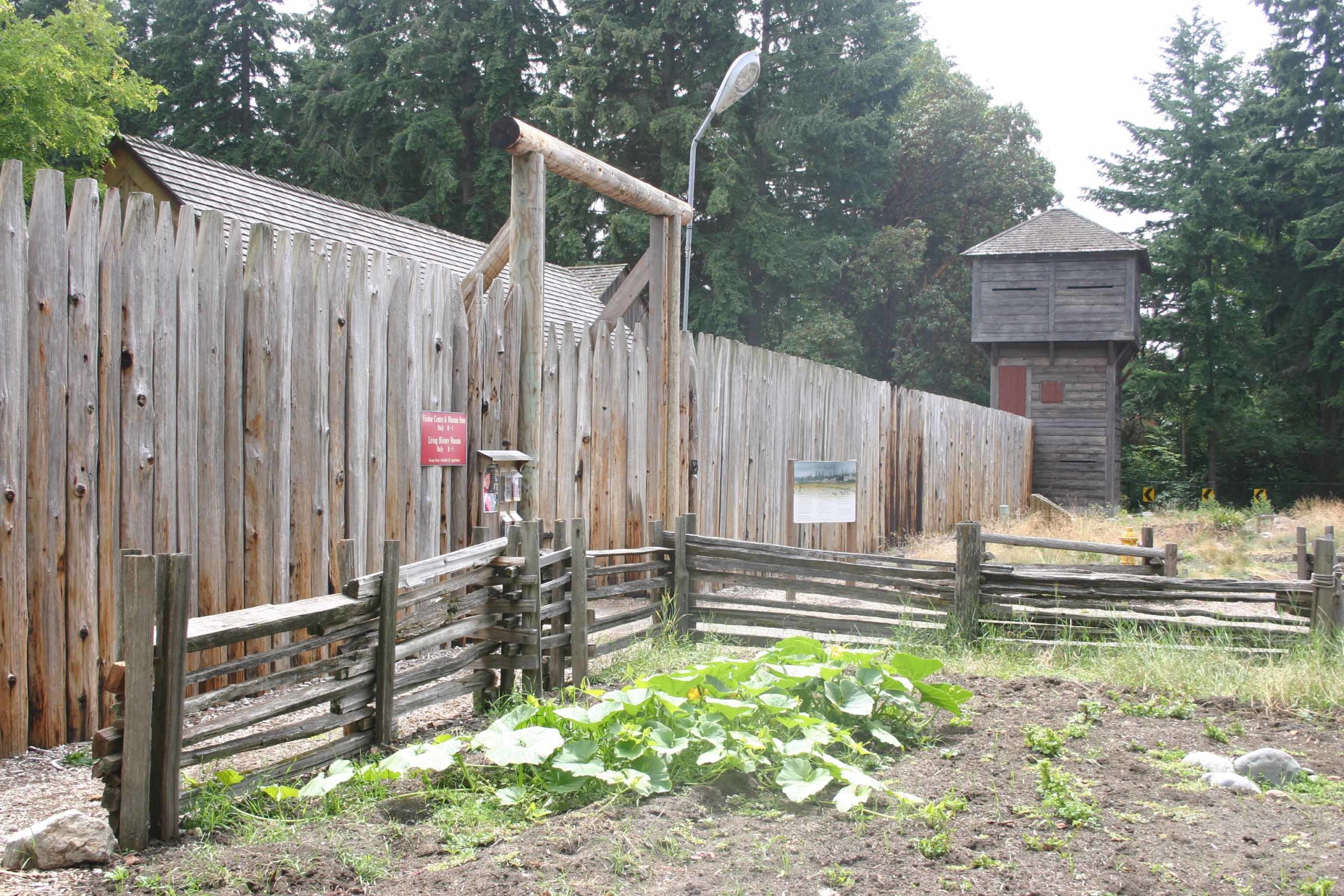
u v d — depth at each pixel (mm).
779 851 3545
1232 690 5895
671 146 31234
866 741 4898
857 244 37469
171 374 5398
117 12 35594
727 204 29797
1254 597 7180
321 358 6211
